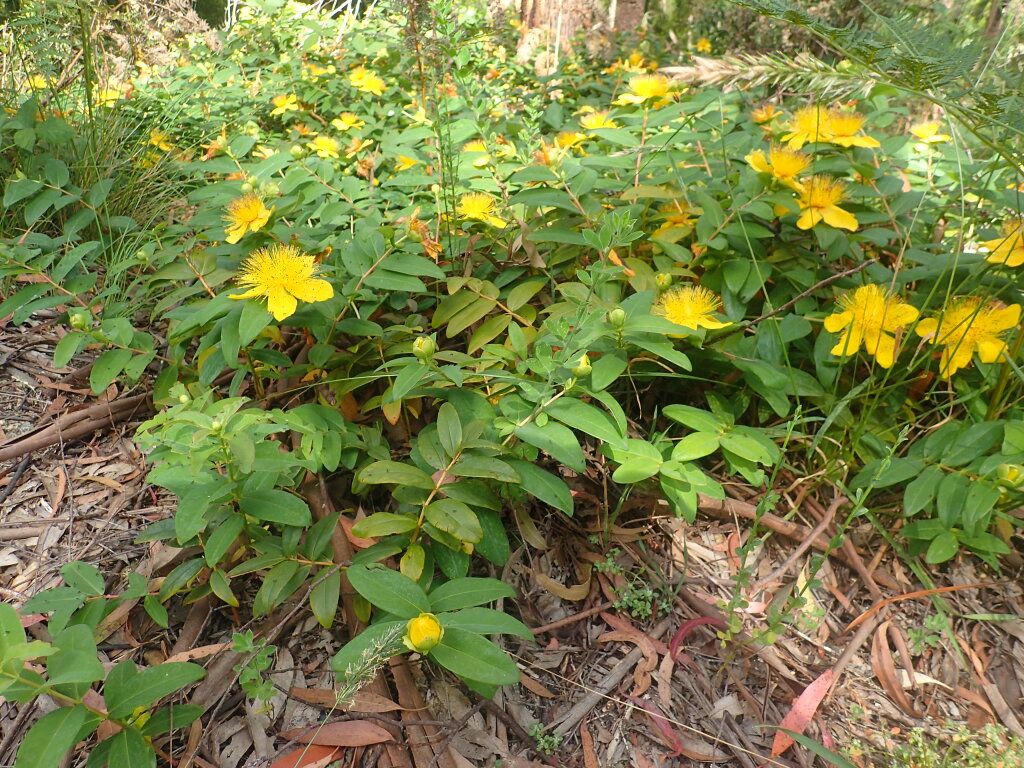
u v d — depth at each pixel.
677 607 0.69
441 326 0.83
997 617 0.66
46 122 0.93
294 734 0.57
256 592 0.65
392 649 0.49
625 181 0.90
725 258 0.80
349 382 0.73
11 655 0.42
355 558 0.59
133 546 0.69
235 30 1.90
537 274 0.85
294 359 0.84
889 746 0.61
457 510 0.58
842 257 0.86
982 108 0.59
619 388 0.82
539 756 0.58
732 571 0.72
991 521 0.73
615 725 0.61
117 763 0.48
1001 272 0.77
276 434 0.76
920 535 0.68
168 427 0.56
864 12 1.59
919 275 0.77
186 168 0.90
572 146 0.96
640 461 0.64
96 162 1.04
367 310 0.75
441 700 0.60
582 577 0.71
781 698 0.63
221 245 0.83
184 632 0.62
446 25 0.87
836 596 0.71
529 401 0.66
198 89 1.43
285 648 0.62
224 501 0.57
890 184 0.87
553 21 2.19
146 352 0.73
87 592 0.57
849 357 0.72
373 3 1.99
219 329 0.70
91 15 1.18
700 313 0.68
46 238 0.84
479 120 0.95
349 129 1.22
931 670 0.66
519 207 0.85
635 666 0.64
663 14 2.56
